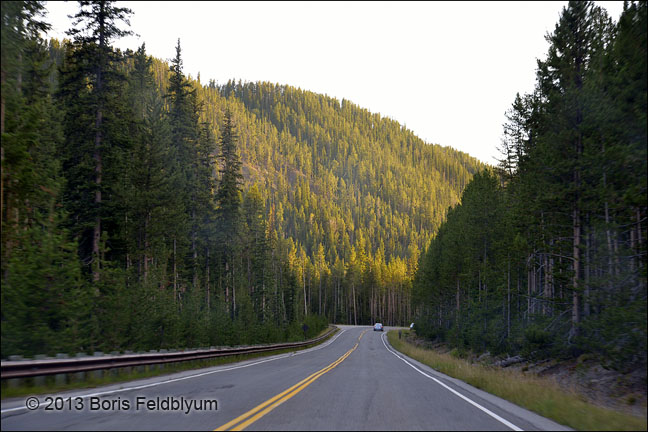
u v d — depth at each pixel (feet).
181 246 136.46
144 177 108.17
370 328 366.63
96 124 84.74
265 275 207.62
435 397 37.88
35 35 65.51
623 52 59.47
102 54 83.15
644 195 53.83
